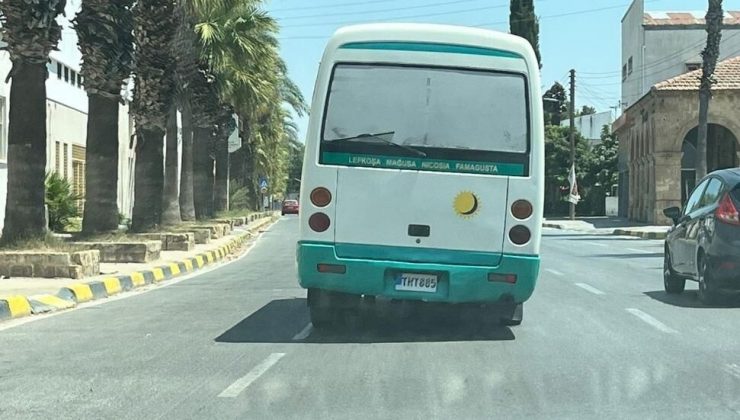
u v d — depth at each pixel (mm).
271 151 64750
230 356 8398
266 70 33094
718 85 40250
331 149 8875
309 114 9039
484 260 8883
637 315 11031
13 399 6711
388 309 11344
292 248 27422
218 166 41438
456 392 6871
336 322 9836
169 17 20953
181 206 29156
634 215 48344
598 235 36438
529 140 8898
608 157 66875
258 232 39719
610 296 13125
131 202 38719
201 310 11820
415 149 8836
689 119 40531
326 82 8914
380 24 8977
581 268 18250
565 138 67438
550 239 32500
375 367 7824
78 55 31734
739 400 6621
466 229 8852
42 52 14586
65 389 7055
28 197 14711
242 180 53344
